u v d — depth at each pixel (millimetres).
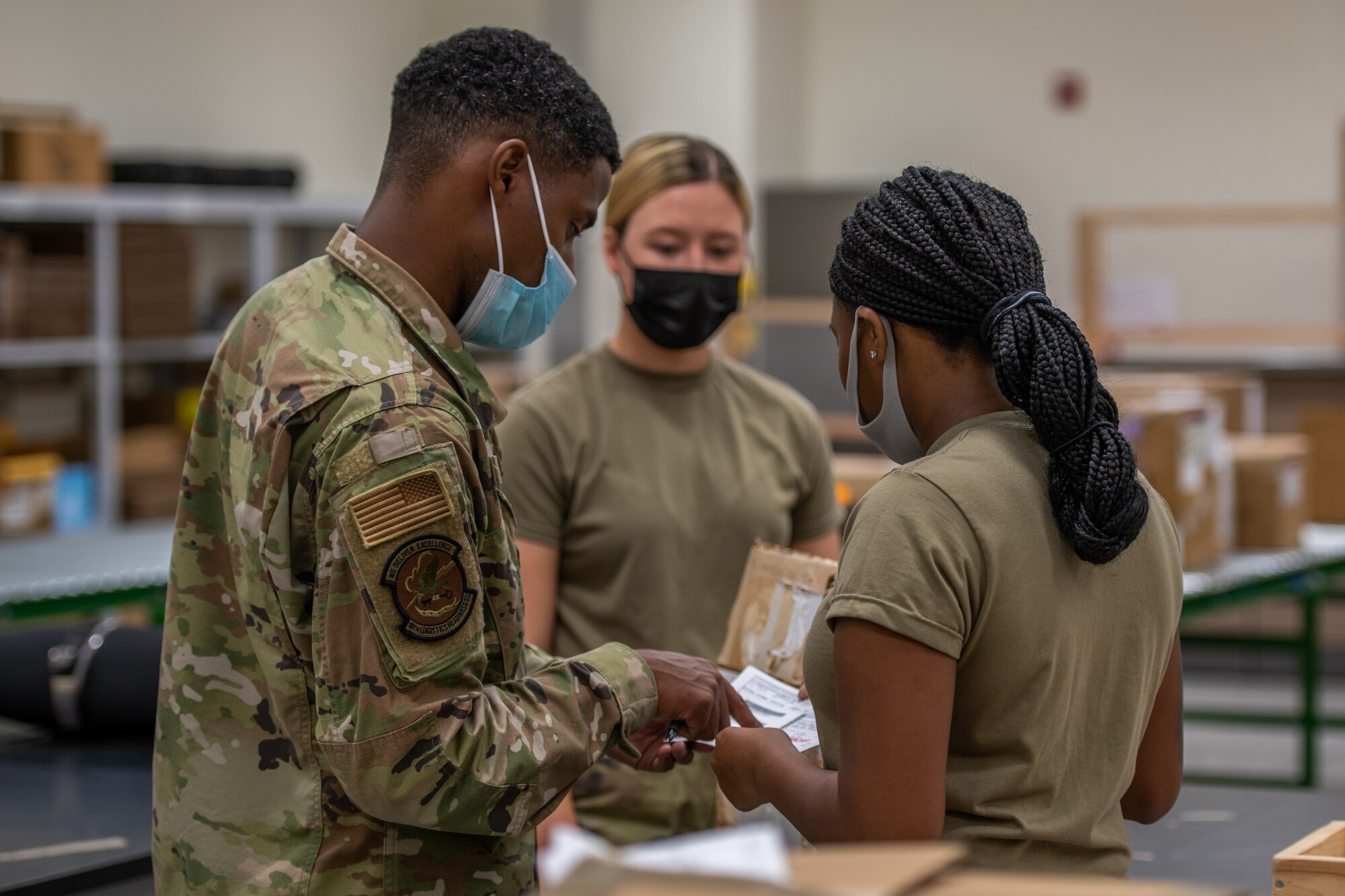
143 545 4668
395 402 1269
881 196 1284
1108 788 1240
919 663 1136
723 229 2094
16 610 3576
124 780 2297
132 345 5469
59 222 5465
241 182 6043
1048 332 1195
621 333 2158
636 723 1439
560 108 1417
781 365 6535
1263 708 5859
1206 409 3680
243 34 7105
